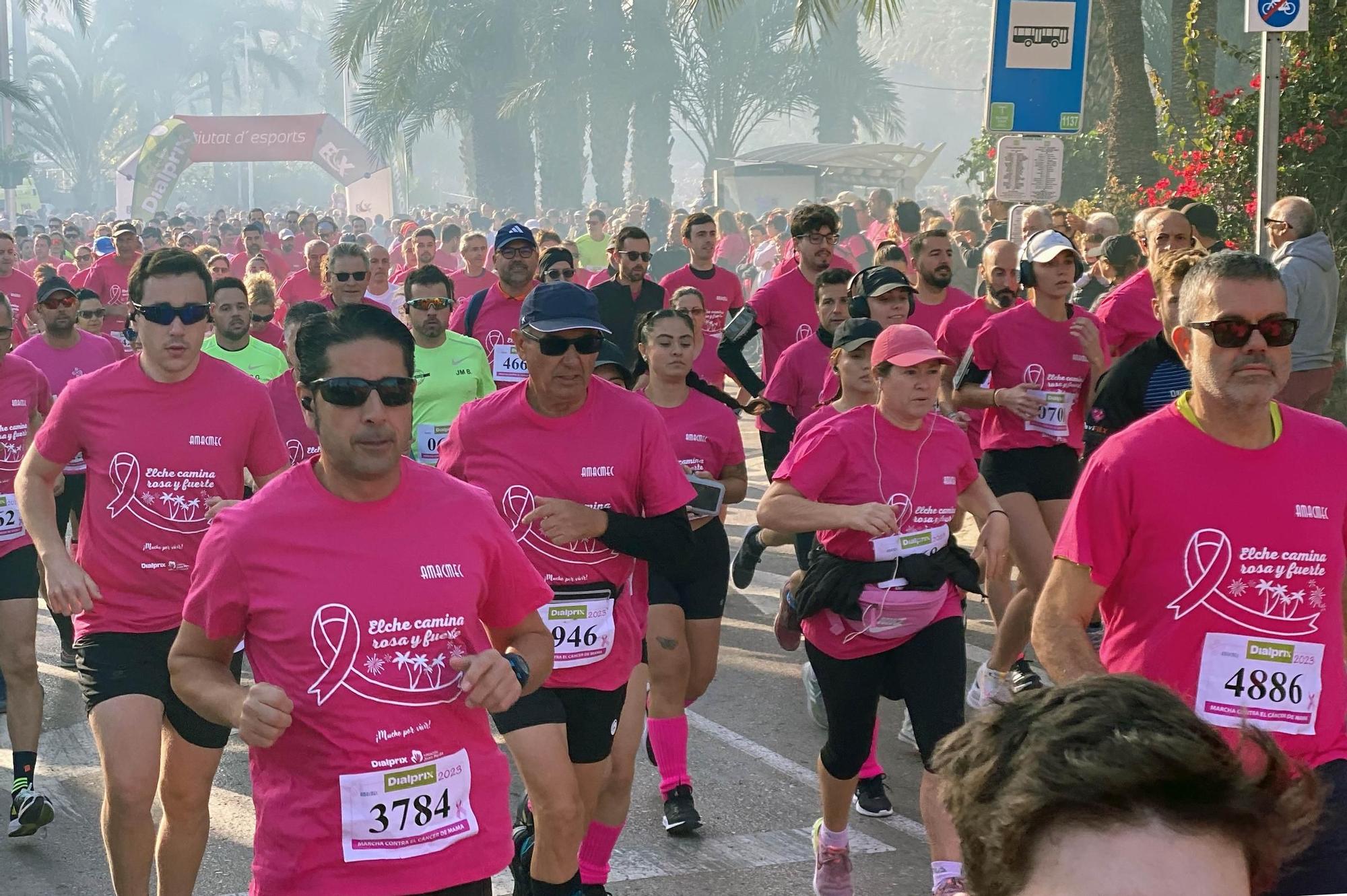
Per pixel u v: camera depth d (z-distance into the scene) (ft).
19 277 40.24
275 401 20.81
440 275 22.62
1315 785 4.27
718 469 18.29
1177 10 53.83
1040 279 19.85
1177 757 3.88
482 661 8.70
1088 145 53.36
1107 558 9.62
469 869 8.86
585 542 12.69
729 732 20.33
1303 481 9.37
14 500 16.88
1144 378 16.12
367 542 8.80
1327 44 31.68
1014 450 20.20
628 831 16.67
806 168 97.25
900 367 13.76
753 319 24.54
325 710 8.61
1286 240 25.77
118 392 13.87
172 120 122.52
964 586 13.83
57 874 15.79
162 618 13.71
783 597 15.58
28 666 17.01
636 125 115.14
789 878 15.26
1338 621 9.53
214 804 17.81
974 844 4.22
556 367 12.21
